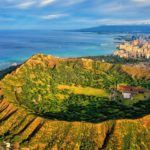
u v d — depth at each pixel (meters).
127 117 177.12
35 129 166.25
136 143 155.62
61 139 158.00
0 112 185.50
